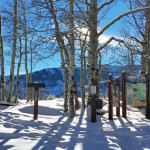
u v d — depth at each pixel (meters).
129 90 7.91
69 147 3.58
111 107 7.14
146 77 7.72
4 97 11.98
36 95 6.80
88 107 9.02
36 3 7.98
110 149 3.54
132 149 3.58
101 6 9.32
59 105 13.42
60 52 10.05
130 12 8.23
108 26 8.63
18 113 7.39
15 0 10.70
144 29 11.88
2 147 3.38
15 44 12.71
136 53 8.20
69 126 5.78
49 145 3.64
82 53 11.89
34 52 7.82
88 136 4.52
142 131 4.97
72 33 7.70
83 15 8.43
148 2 11.56
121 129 5.23
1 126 4.93
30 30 7.71
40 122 6.06
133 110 10.24
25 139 3.98
